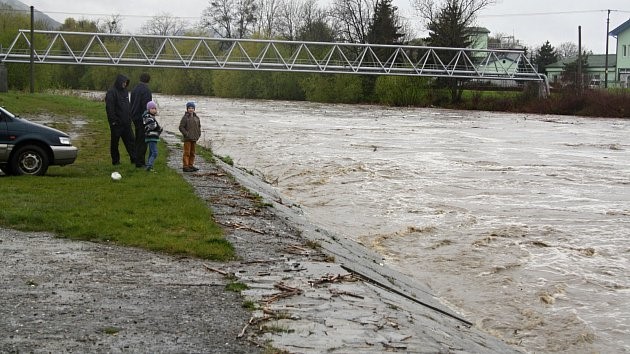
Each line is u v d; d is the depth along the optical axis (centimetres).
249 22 12144
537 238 1720
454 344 830
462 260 1498
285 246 1213
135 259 1039
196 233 1204
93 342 696
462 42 9281
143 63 7894
